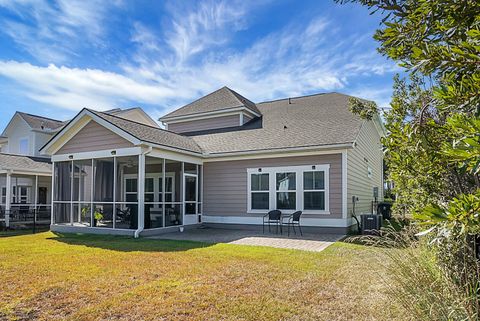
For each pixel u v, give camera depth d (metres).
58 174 14.16
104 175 15.19
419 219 1.96
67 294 4.99
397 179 3.58
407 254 4.05
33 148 19.77
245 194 13.55
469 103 1.81
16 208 17.84
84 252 8.31
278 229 12.78
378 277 4.44
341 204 11.72
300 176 12.48
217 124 17.84
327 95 18.50
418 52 2.05
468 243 3.16
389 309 3.76
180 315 4.17
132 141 11.33
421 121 2.68
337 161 11.87
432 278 3.52
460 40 2.10
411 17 2.27
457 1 2.01
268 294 4.89
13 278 5.85
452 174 3.00
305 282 5.46
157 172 16.05
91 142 12.58
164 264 6.85
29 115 21.09
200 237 11.05
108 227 12.45
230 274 6.02
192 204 14.31
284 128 14.71
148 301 4.65
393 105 3.44
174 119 19.05
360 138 14.51
